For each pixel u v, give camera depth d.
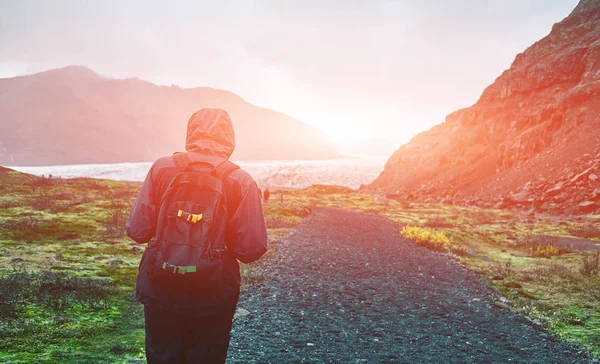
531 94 82.38
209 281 2.17
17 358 5.09
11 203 27.16
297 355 6.06
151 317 2.30
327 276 12.20
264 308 8.59
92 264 11.86
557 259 18.55
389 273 13.21
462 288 11.72
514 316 9.20
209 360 2.32
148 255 2.21
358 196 60.62
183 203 2.20
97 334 6.30
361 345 6.74
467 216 40.28
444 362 6.20
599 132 56.75
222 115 2.61
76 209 25.48
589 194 46.44
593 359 6.72
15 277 8.96
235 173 2.40
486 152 77.19
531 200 49.91
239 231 2.29
